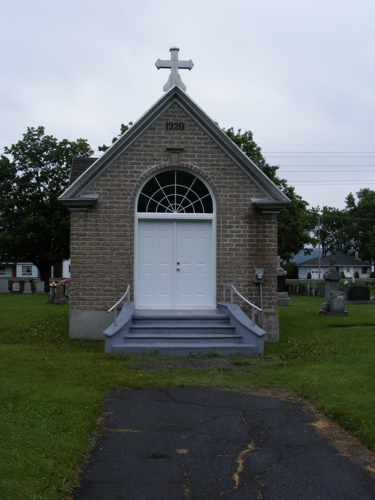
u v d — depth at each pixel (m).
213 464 5.57
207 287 13.92
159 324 12.42
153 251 13.88
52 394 7.70
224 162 13.77
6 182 39.06
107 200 13.51
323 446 6.10
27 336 13.63
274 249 13.77
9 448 5.57
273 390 8.58
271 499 4.82
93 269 13.48
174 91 13.49
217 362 10.68
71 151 39.41
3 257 40.22
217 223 13.70
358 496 4.88
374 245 72.75
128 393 8.37
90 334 13.45
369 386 8.34
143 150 13.62
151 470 5.41
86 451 5.84
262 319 13.54
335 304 19.59
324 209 93.12
